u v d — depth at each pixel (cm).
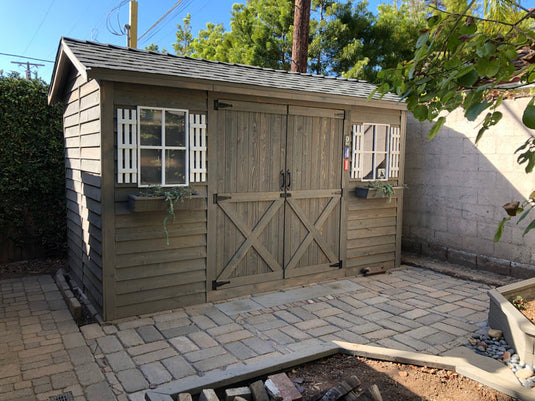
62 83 605
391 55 1262
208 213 516
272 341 416
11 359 376
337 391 277
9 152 666
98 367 362
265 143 556
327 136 614
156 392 276
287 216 586
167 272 495
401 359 351
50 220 712
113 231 456
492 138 666
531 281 487
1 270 668
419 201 786
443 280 644
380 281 634
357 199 657
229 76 525
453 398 297
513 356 366
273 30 1295
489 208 675
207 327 450
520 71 186
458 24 182
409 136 796
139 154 463
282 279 590
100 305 472
